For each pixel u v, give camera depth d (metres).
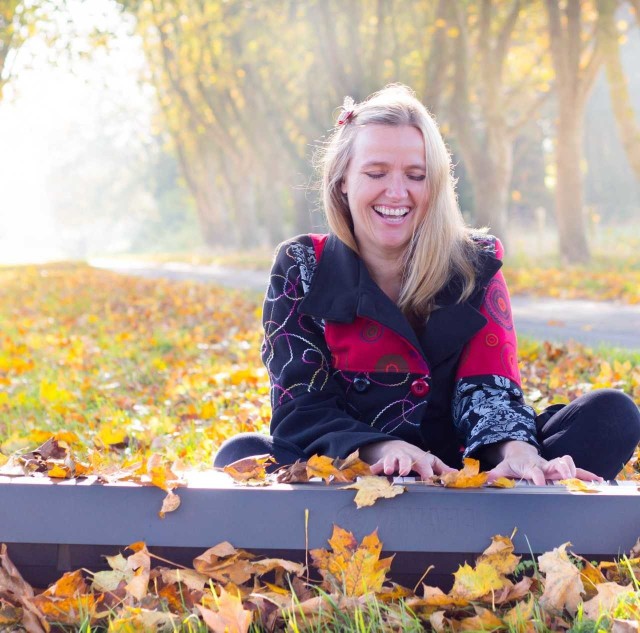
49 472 2.31
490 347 2.64
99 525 2.19
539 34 24.27
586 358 6.60
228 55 25.41
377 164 2.56
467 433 2.61
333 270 2.68
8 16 20.61
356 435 2.42
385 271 2.68
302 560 2.21
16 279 24.66
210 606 2.07
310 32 20.86
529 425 2.54
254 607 2.09
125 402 5.52
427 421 2.71
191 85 33.38
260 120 29.66
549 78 26.47
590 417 2.55
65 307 13.95
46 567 2.22
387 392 2.62
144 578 2.13
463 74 20.67
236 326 9.84
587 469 2.55
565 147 20.47
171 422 4.88
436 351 2.62
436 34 19.77
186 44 27.33
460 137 21.45
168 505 2.19
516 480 2.37
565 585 2.06
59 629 2.07
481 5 20.61
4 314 13.08
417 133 2.58
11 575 2.16
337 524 2.18
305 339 2.65
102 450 4.12
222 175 41.34
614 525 2.16
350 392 2.65
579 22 19.70
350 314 2.60
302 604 2.05
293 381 2.62
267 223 34.59
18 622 2.08
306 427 2.56
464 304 2.61
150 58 33.25
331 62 20.50
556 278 16.67
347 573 2.12
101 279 23.48
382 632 1.97
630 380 5.47
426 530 2.17
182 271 29.83
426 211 2.59
